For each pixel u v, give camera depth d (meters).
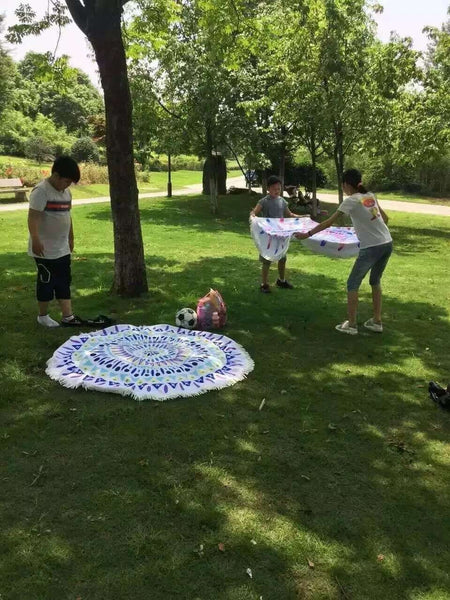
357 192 5.61
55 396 4.05
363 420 3.94
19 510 2.77
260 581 2.40
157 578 2.38
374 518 2.86
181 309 6.33
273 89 15.26
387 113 14.55
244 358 4.93
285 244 6.93
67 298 5.58
